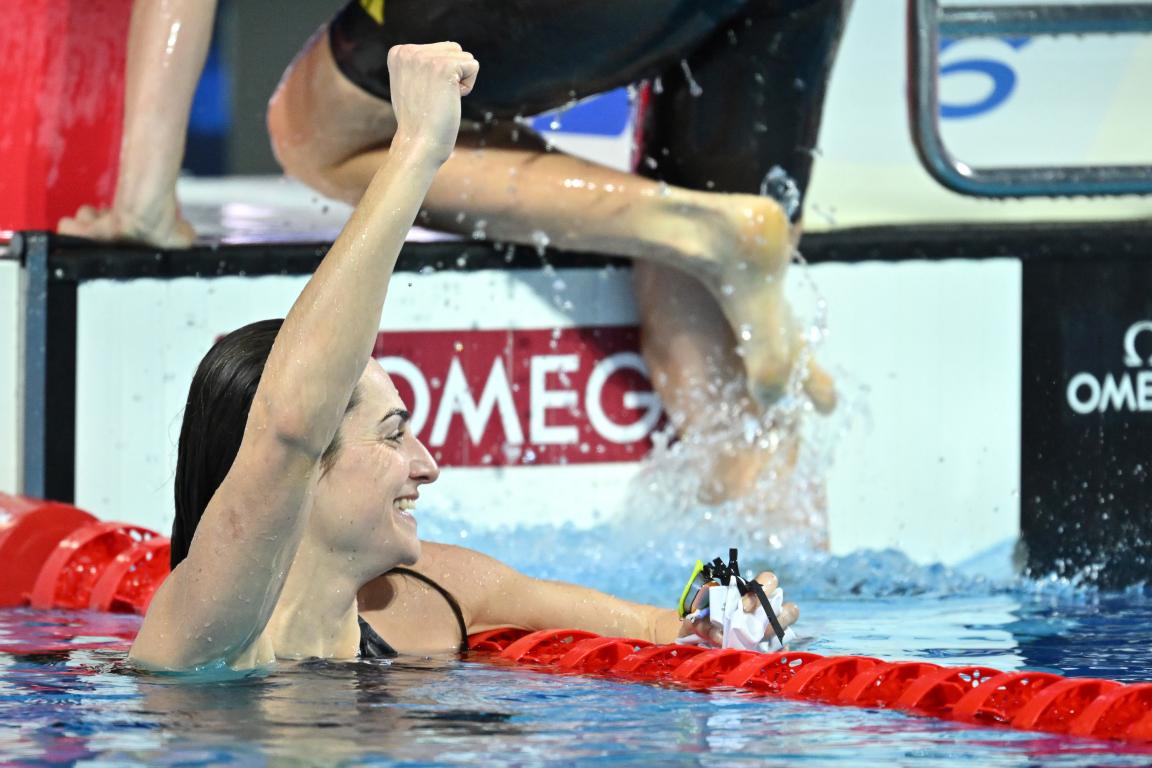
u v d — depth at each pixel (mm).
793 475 16250
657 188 15273
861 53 21281
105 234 16203
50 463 15945
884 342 16641
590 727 7266
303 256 16328
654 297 16219
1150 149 19859
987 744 6977
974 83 19859
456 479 16375
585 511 16453
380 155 15805
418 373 16328
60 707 7574
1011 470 16656
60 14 16500
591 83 14992
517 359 16438
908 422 16656
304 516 7879
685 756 6668
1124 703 7508
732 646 9531
